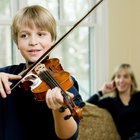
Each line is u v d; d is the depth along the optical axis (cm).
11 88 127
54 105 111
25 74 133
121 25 399
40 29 132
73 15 383
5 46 344
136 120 358
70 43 387
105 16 390
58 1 374
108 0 389
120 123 358
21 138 126
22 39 133
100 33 393
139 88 413
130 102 361
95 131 327
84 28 393
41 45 133
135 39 410
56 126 119
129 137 353
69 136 121
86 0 386
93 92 402
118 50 402
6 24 336
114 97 366
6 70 144
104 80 398
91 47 398
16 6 343
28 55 134
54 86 131
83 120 326
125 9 400
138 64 414
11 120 128
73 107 125
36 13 132
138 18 409
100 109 349
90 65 402
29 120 127
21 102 129
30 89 131
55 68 149
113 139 340
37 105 128
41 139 127
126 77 357
